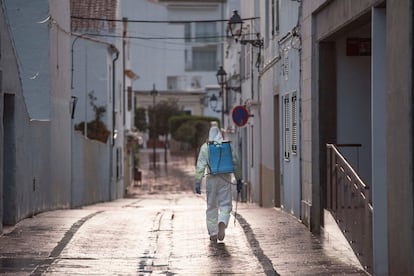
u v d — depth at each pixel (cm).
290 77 2839
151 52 13525
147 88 13525
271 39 3616
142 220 2661
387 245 1584
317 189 2338
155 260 1858
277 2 3359
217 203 2150
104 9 6103
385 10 1625
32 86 3344
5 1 3334
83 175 4444
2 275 1631
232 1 6481
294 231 2344
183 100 13425
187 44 13750
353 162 2353
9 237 2167
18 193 2519
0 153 2195
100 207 4131
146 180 8569
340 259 1852
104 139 5688
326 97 2347
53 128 3409
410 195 1395
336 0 2066
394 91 1473
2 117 2231
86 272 1692
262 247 2039
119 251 1975
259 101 4306
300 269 1723
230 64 6788
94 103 5762
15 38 3341
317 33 2341
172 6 13638
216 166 2127
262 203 4159
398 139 1453
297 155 2656
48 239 2136
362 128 2348
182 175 9144
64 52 3828
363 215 1719
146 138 13225
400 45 1434
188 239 2194
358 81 2342
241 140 5469
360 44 2334
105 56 5753
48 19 3341
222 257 1903
